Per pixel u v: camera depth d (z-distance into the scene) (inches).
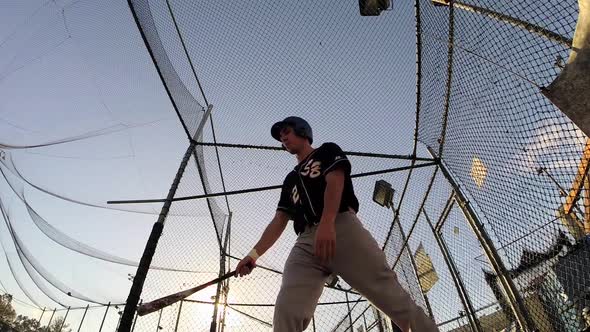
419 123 154.6
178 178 151.6
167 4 162.7
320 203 55.4
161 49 164.2
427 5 111.6
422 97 143.5
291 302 50.2
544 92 59.2
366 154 161.5
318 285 53.4
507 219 95.7
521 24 72.0
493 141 95.2
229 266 247.4
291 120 69.2
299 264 54.1
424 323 48.8
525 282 93.0
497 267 104.0
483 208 109.2
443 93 122.8
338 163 54.2
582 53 55.2
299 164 63.4
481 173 106.2
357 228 52.0
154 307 58.2
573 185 70.4
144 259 117.9
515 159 85.7
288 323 48.8
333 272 53.0
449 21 101.5
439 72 120.7
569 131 68.1
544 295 87.7
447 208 136.9
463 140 116.8
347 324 221.3
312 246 54.2
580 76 55.4
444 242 141.4
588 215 69.6
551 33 66.5
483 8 83.0
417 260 165.2
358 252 50.1
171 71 169.6
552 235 80.7
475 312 124.0
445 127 130.4
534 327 89.9
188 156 162.2
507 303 111.7
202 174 179.9
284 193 65.8
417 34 126.0
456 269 133.3
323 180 56.2
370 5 121.1
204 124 181.0
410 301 49.9
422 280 159.5
